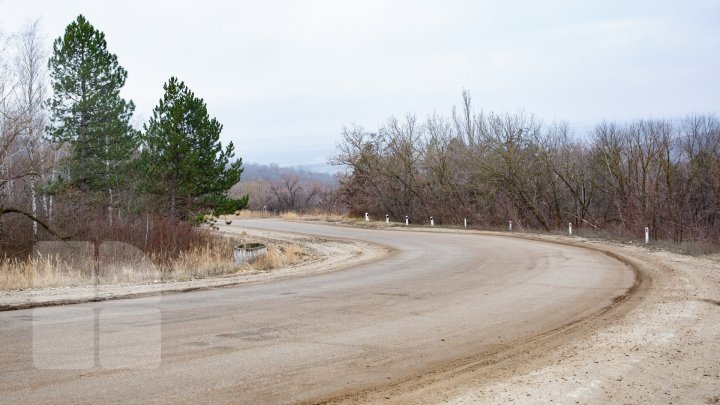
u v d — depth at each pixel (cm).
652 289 1235
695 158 3094
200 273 1769
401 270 1767
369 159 5016
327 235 3888
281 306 1080
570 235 3150
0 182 2136
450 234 3609
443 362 676
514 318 948
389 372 632
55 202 2419
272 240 3494
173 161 2836
